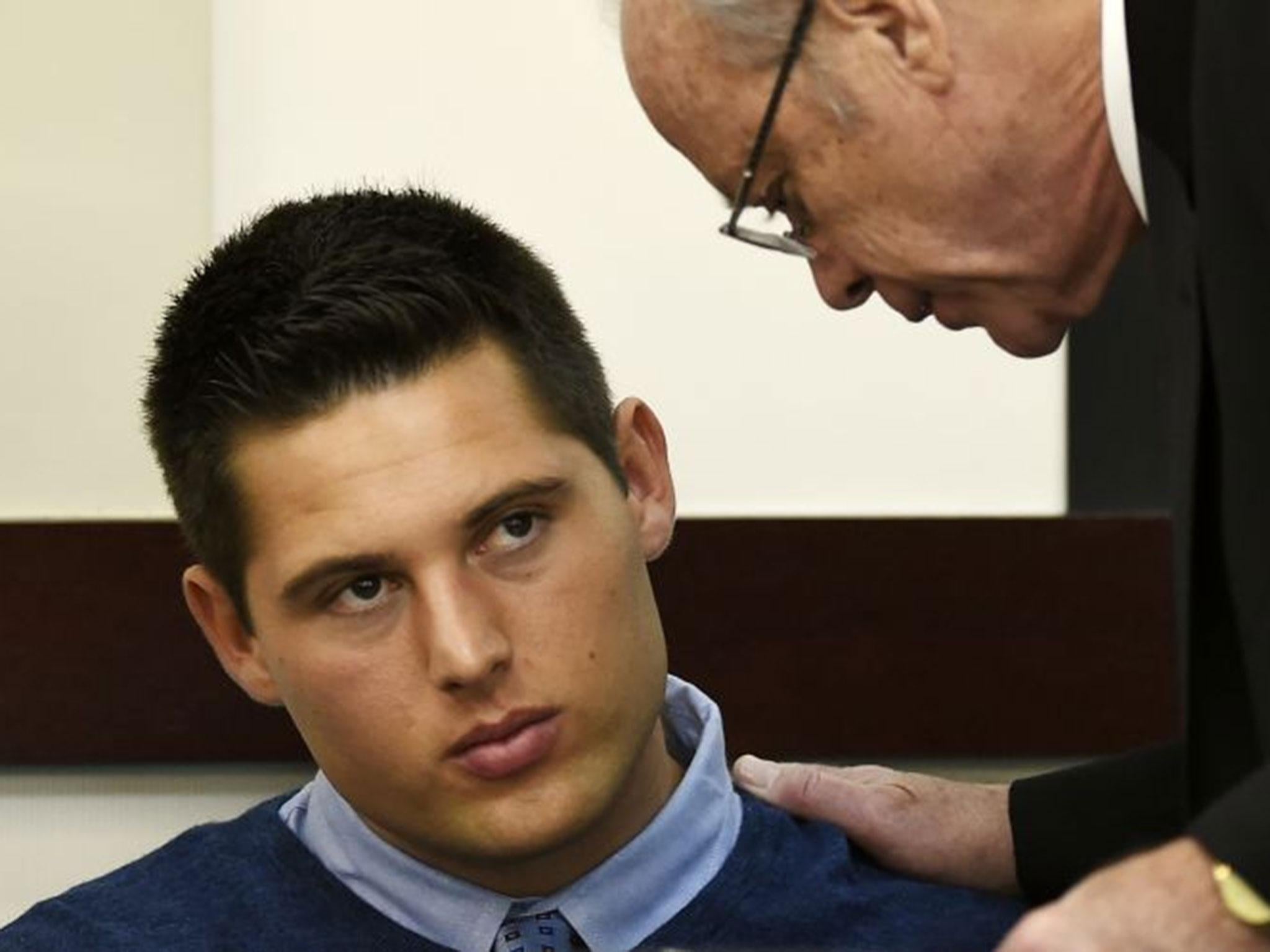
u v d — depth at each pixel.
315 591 2.19
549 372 2.24
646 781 2.38
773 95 2.15
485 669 2.13
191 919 2.39
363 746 2.22
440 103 3.51
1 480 3.49
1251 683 1.92
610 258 3.55
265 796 3.60
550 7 3.50
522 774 2.20
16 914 3.56
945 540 3.57
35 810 3.57
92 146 3.45
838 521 3.56
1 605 3.48
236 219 3.49
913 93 2.10
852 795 2.55
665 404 3.58
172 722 3.52
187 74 3.44
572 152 3.53
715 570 3.54
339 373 2.17
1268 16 1.81
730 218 2.38
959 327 2.33
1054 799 2.55
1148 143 2.00
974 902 2.51
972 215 2.15
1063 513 3.63
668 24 2.19
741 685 3.56
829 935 2.43
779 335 3.58
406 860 2.35
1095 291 2.22
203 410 2.25
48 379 3.48
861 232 2.21
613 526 2.24
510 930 2.35
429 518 2.14
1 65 3.42
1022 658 3.59
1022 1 2.06
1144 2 1.98
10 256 3.46
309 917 2.38
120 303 3.47
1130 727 3.61
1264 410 1.86
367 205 2.35
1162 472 3.61
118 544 3.49
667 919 2.39
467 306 2.21
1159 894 1.61
